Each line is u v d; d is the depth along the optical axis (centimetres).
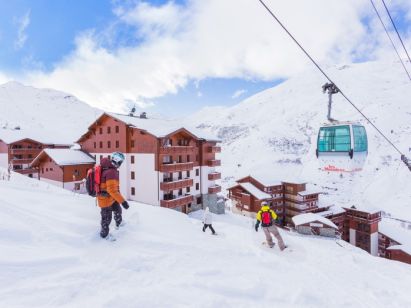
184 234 694
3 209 535
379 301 519
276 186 4406
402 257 3553
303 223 3378
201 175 3722
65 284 331
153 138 3072
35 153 4753
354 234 4394
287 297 416
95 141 3816
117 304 304
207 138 3706
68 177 3619
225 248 619
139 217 748
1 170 2214
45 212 589
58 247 438
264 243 943
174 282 386
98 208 707
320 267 716
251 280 446
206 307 332
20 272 341
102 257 433
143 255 462
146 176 3161
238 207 4562
